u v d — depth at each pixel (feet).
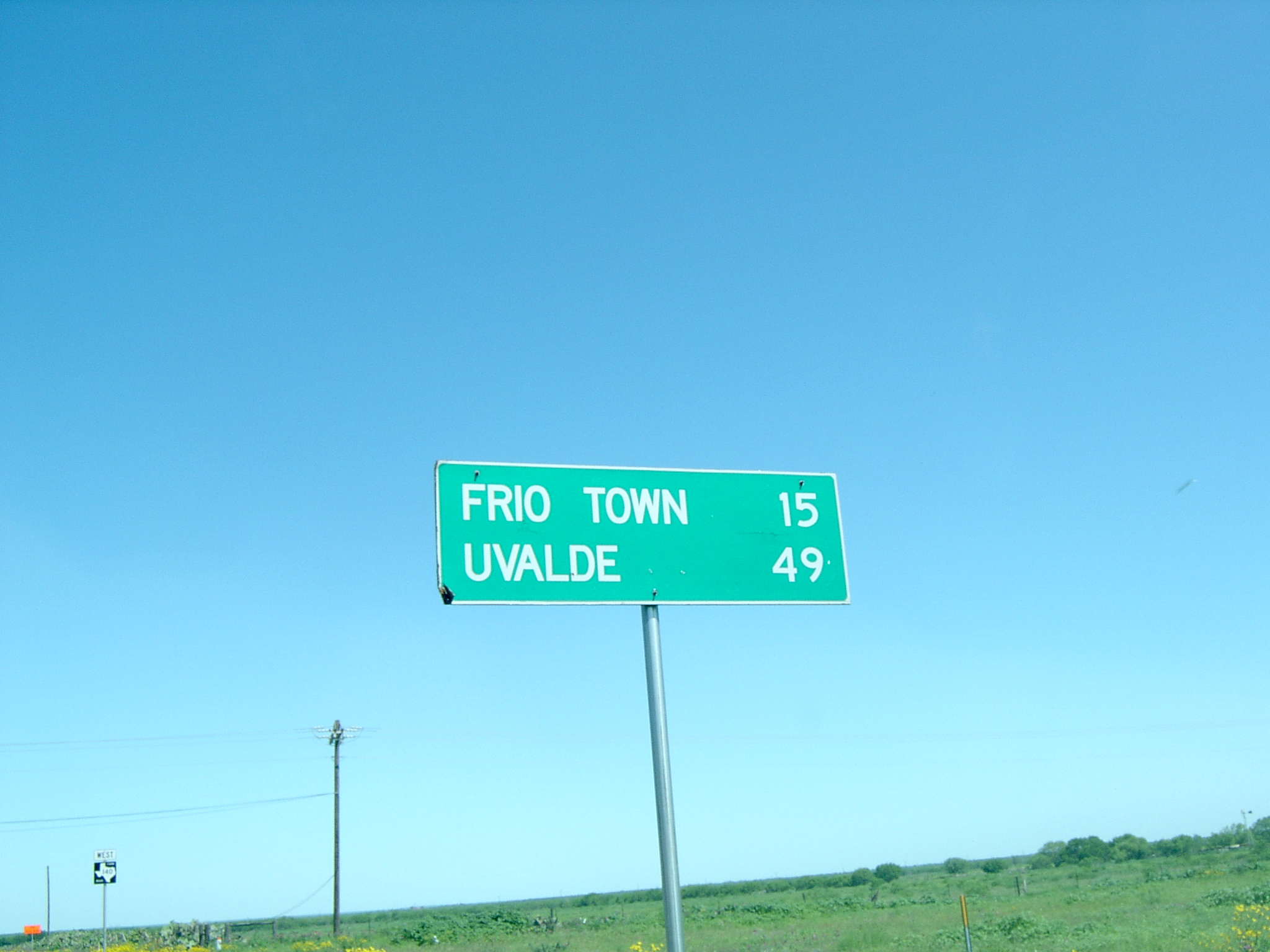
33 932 186.60
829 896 274.57
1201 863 236.43
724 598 21.75
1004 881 263.08
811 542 22.82
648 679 20.93
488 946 145.48
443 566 20.11
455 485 20.65
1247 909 98.94
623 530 21.47
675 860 19.54
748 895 344.90
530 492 21.08
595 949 130.62
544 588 20.57
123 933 205.36
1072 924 109.40
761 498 22.74
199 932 174.19
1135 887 174.91
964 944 98.48
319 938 176.35
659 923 182.60
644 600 21.18
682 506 22.06
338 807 163.12
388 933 196.85
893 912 170.30
